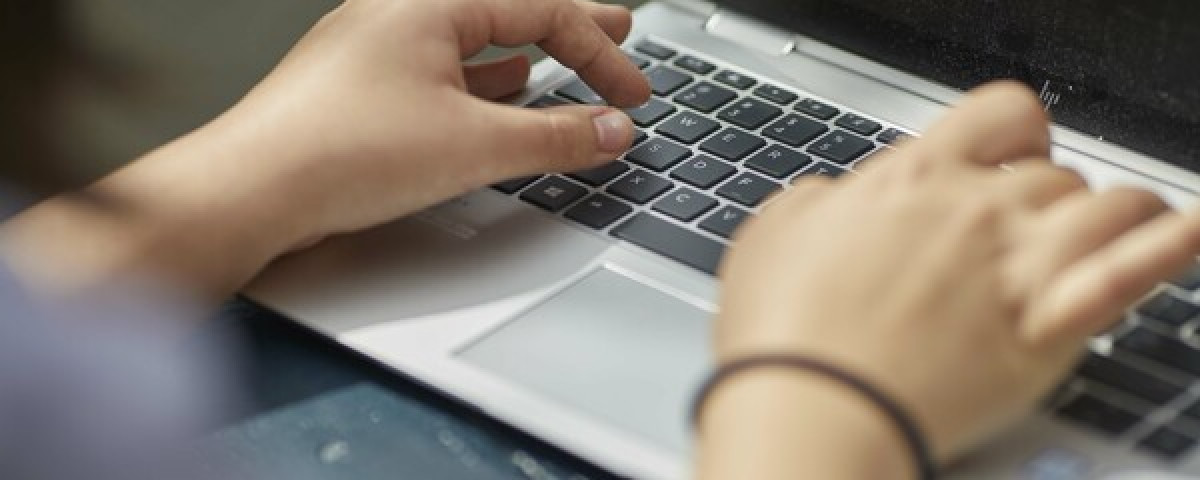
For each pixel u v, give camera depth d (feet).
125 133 3.83
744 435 1.43
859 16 2.38
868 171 1.73
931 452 1.49
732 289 1.63
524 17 2.17
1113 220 1.63
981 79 2.29
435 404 1.77
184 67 3.70
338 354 1.84
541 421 1.67
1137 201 1.67
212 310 1.86
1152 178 2.12
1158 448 1.61
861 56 2.39
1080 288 1.54
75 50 3.96
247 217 1.87
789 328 1.51
